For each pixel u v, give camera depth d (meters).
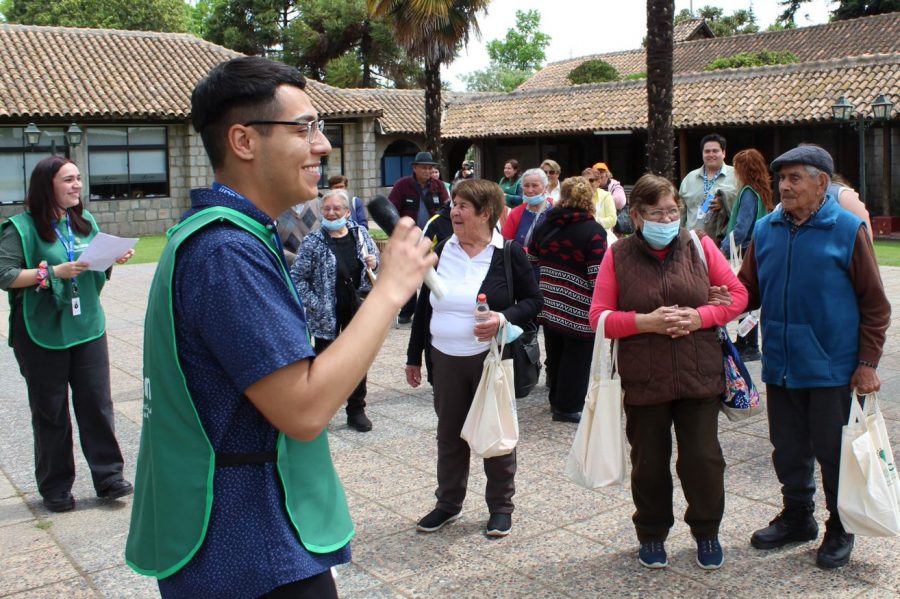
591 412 3.87
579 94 28.09
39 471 4.89
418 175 10.52
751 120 22.17
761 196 7.37
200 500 1.93
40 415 4.82
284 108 1.99
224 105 1.98
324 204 6.03
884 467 3.73
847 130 22.48
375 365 8.43
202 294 1.88
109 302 12.96
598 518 4.56
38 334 4.75
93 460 5.00
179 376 1.93
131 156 25.44
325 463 2.10
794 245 3.88
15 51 25.48
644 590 3.73
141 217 25.67
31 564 4.21
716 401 3.83
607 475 3.81
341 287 6.09
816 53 32.97
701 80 24.78
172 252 1.94
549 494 4.93
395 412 6.80
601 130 25.38
